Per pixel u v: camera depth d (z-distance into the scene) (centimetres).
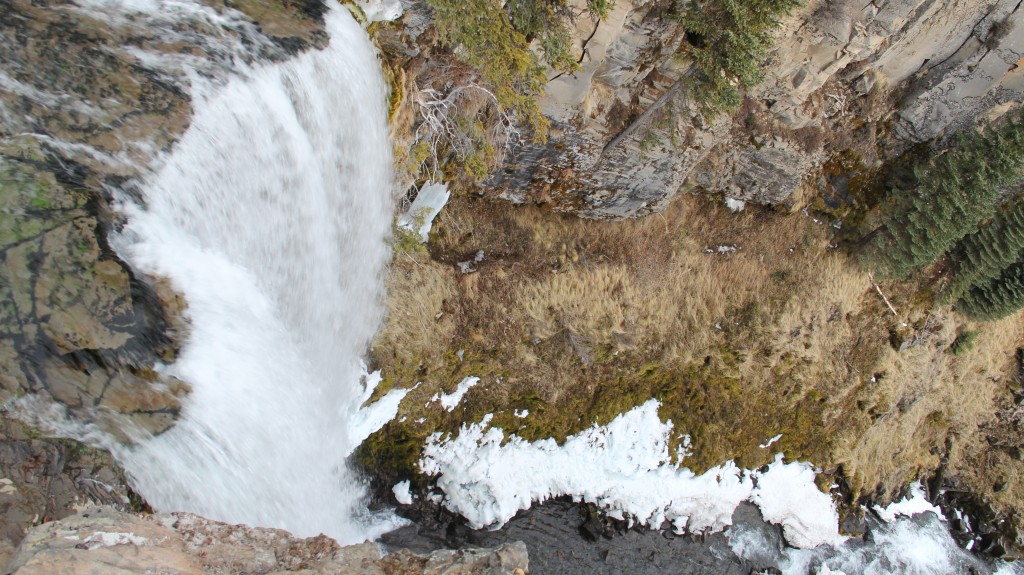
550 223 1689
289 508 1131
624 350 1759
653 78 1441
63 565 601
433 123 1279
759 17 1212
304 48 1014
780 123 1697
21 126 818
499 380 1614
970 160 1797
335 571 747
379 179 1248
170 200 898
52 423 801
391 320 1430
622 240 1780
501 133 1389
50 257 801
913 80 1795
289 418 1124
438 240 1543
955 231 1833
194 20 934
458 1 1027
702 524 1905
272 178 1020
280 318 1108
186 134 901
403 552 834
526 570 826
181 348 905
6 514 729
